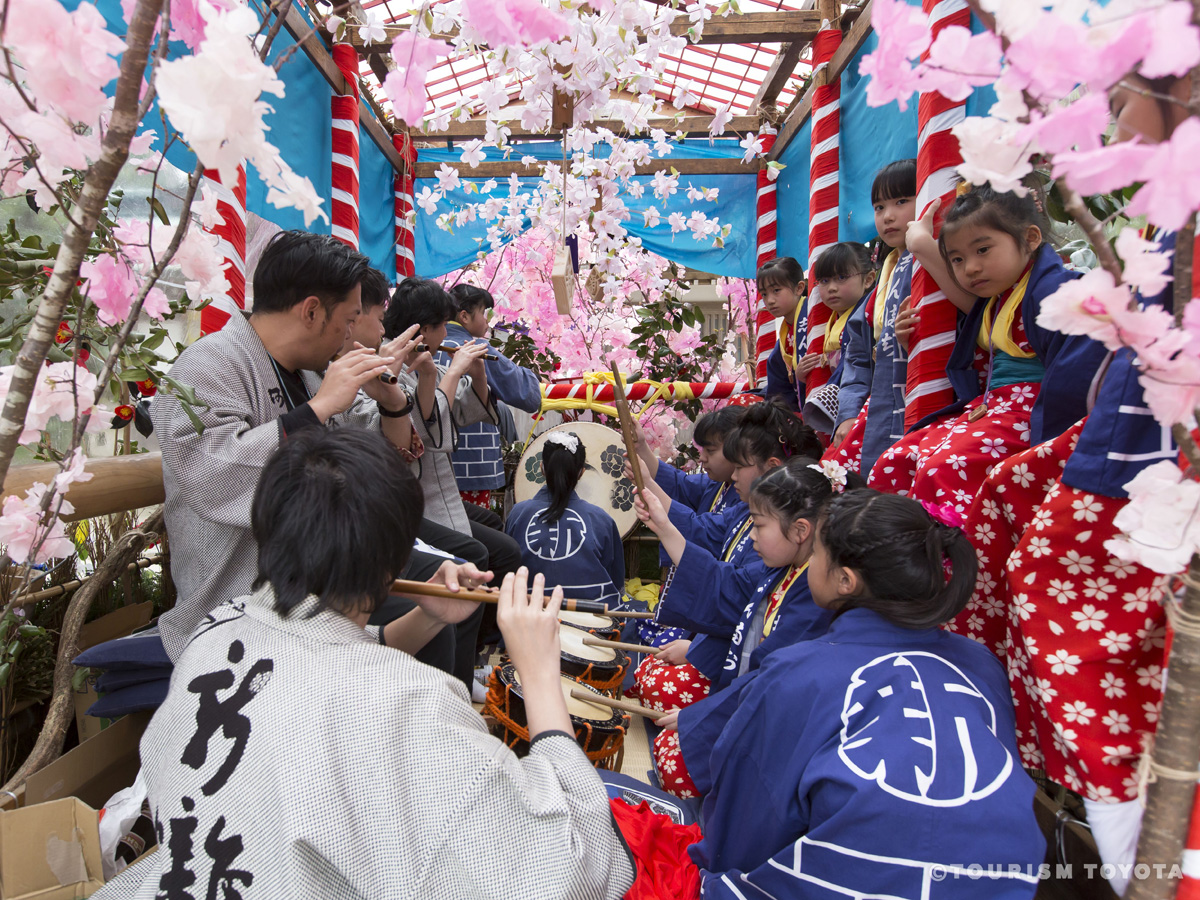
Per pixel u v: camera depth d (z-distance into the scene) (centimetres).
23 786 143
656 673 240
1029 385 174
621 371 486
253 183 300
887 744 112
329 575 90
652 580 459
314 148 366
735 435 228
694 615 198
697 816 188
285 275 164
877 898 105
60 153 77
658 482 321
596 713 205
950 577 129
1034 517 134
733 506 260
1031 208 160
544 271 511
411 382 253
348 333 176
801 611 162
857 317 277
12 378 81
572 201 338
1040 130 62
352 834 79
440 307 278
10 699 179
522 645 105
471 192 561
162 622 160
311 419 158
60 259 79
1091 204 154
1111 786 120
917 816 105
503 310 559
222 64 68
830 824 108
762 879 115
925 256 199
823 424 315
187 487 152
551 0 221
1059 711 124
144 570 256
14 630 157
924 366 211
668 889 130
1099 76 60
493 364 352
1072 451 134
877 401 248
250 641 91
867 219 351
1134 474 118
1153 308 67
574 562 317
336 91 387
